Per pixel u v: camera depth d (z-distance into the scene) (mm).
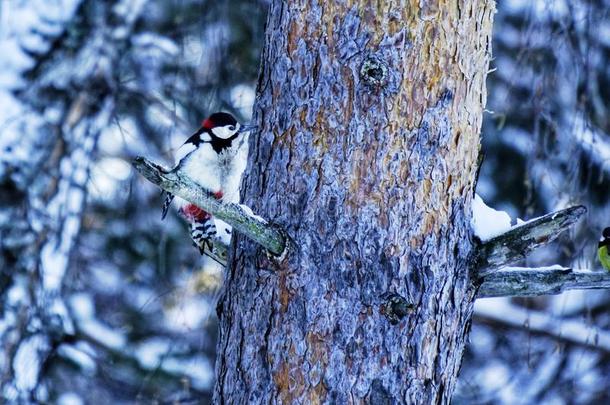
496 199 15555
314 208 7445
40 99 13570
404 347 7359
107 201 14812
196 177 9188
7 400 12695
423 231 7469
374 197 7426
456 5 7617
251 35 13961
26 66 13727
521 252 7555
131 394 14398
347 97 7492
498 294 7777
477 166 7820
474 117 7738
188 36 14133
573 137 12320
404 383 7332
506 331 16406
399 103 7477
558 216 7480
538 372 16047
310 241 7414
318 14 7605
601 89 14742
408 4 7512
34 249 13102
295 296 7387
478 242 7660
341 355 7301
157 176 6852
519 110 14719
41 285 13102
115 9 13852
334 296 7352
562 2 12766
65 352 13953
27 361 12891
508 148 15477
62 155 13375
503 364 16328
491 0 7906
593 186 14195
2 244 13016
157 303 14836
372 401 7266
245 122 13547
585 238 12266
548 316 16031
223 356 7695
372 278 7359
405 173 7461
